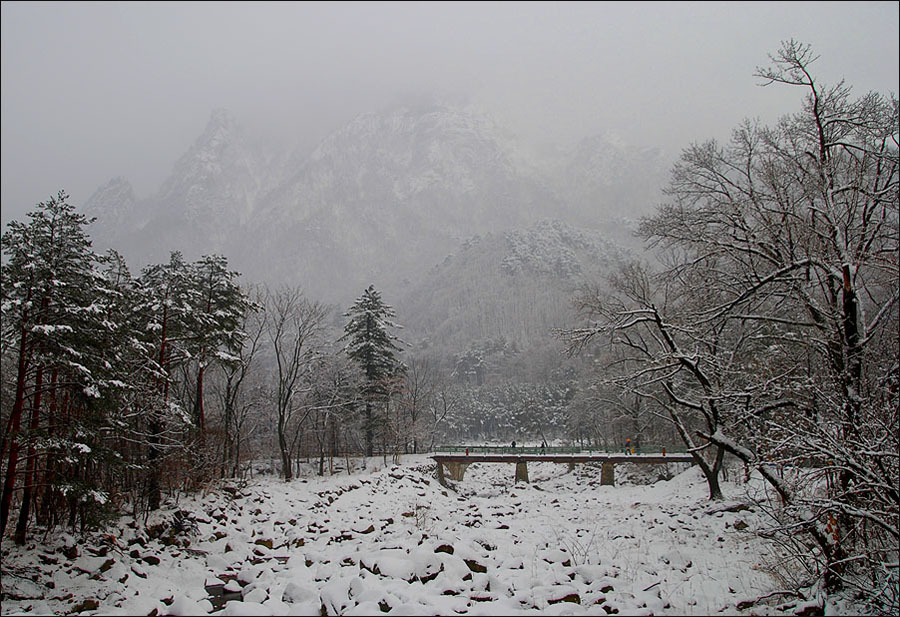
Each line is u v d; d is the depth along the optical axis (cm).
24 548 1529
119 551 1652
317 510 2480
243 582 1302
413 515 2480
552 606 909
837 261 1191
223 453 2933
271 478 3578
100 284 1739
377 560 1159
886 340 1213
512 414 9094
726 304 1388
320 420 4466
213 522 2048
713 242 1423
